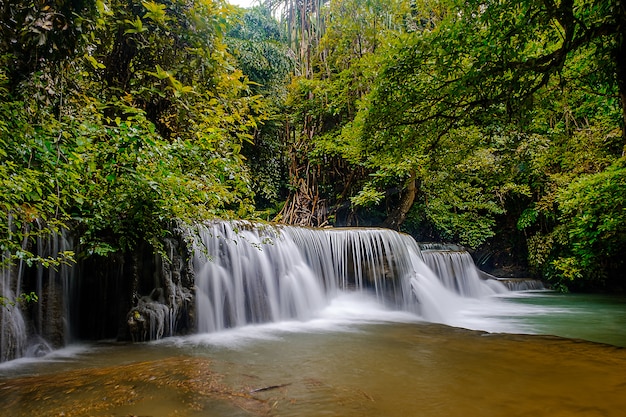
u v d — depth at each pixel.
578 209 10.03
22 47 3.51
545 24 4.19
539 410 2.32
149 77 5.91
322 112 14.40
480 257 16.89
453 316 8.40
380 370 3.26
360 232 8.95
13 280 3.86
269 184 13.36
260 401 2.38
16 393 2.40
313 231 8.28
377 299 8.54
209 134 5.77
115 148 3.77
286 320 6.72
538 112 6.11
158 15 5.16
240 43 12.63
